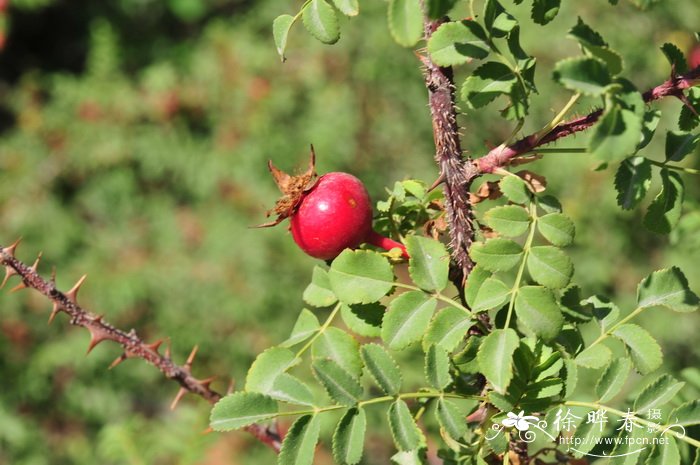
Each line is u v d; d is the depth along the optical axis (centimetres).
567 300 261
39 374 972
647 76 1054
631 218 1009
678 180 260
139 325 1019
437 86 268
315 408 247
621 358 250
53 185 1084
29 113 1103
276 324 1013
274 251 1033
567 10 1045
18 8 1166
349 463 239
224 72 1098
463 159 276
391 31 216
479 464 258
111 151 1081
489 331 267
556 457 289
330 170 1061
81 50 1255
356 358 263
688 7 1047
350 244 274
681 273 259
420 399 272
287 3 1145
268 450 773
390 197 289
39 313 995
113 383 988
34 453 950
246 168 1061
